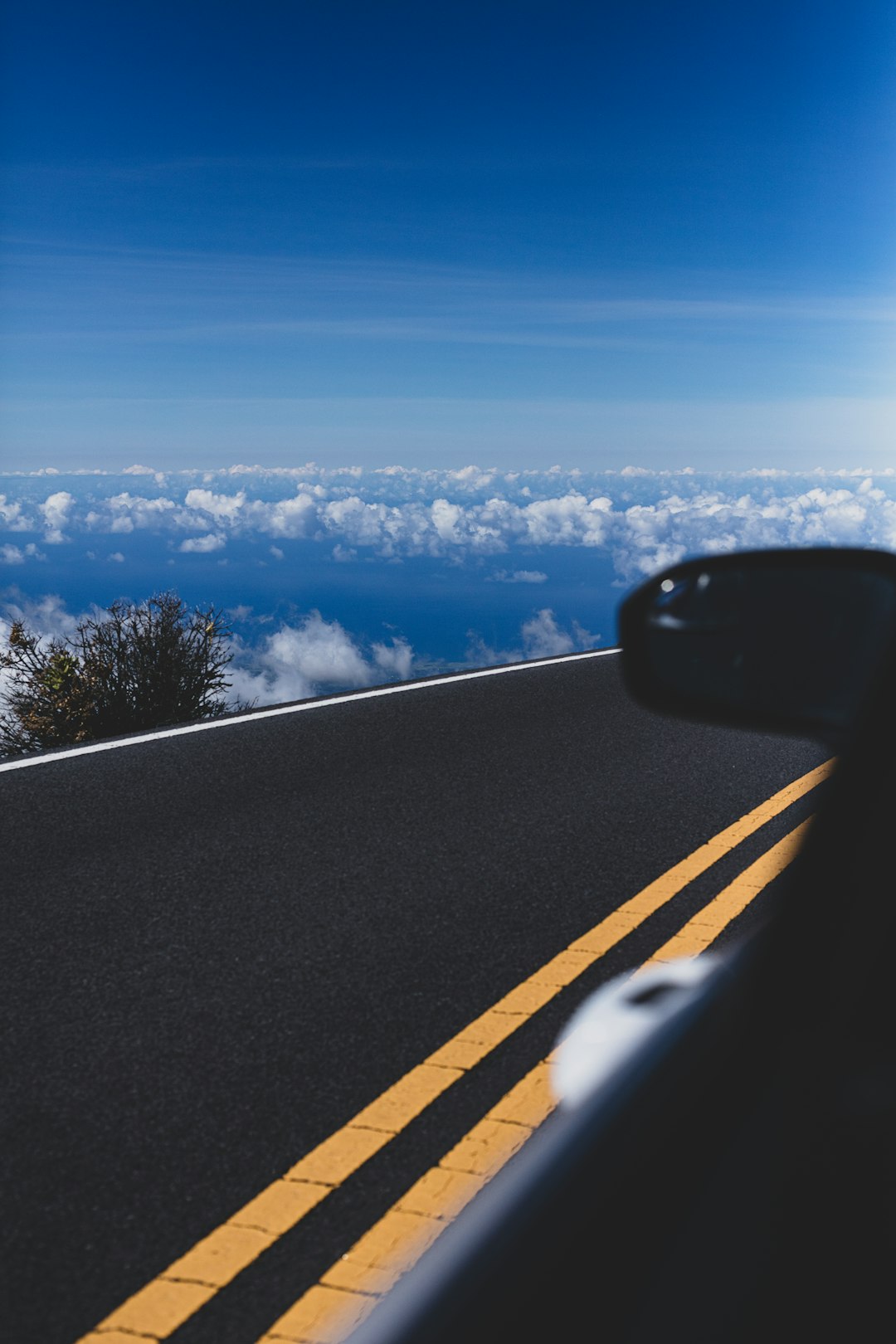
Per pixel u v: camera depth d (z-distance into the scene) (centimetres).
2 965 438
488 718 907
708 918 485
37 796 672
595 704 970
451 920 485
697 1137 124
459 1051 369
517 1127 322
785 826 621
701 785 711
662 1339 102
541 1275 114
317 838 598
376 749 798
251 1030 384
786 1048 126
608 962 441
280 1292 255
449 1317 115
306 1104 337
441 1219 281
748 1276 104
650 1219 116
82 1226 279
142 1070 357
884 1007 120
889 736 133
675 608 195
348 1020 392
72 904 502
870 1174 107
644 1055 152
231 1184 297
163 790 689
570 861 563
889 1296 98
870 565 173
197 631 1096
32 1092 344
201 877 537
